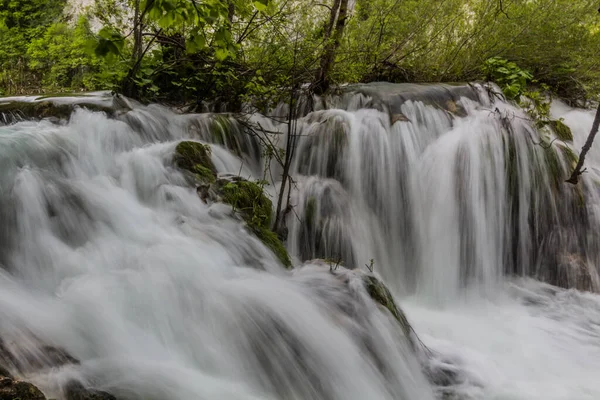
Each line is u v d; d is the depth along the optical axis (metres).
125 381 3.20
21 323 3.39
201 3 3.18
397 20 9.69
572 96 10.87
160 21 3.08
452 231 6.77
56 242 4.63
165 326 3.80
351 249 6.43
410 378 4.26
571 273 6.69
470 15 10.20
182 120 7.28
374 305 4.55
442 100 8.05
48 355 3.17
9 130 5.86
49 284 4.20
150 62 8.21
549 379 4.61
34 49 11.89
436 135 7.54
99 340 3.51
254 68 8.15
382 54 9.68
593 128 6.71
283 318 4.12
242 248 5.08
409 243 6.93
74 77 11.13
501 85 9.40
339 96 8.29
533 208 7.03
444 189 6.86
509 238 6.99
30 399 2.66
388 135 7.25
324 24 8.47
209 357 3.72
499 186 6.92
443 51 10.06
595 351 5.19
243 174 6.89
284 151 7.07
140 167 5.81
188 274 4.33
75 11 13.95
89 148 6.02
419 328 5.48
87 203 5.04
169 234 4.95
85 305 3.74
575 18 10.07
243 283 4.44
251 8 7.72
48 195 4.89
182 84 8.17
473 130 7.22
